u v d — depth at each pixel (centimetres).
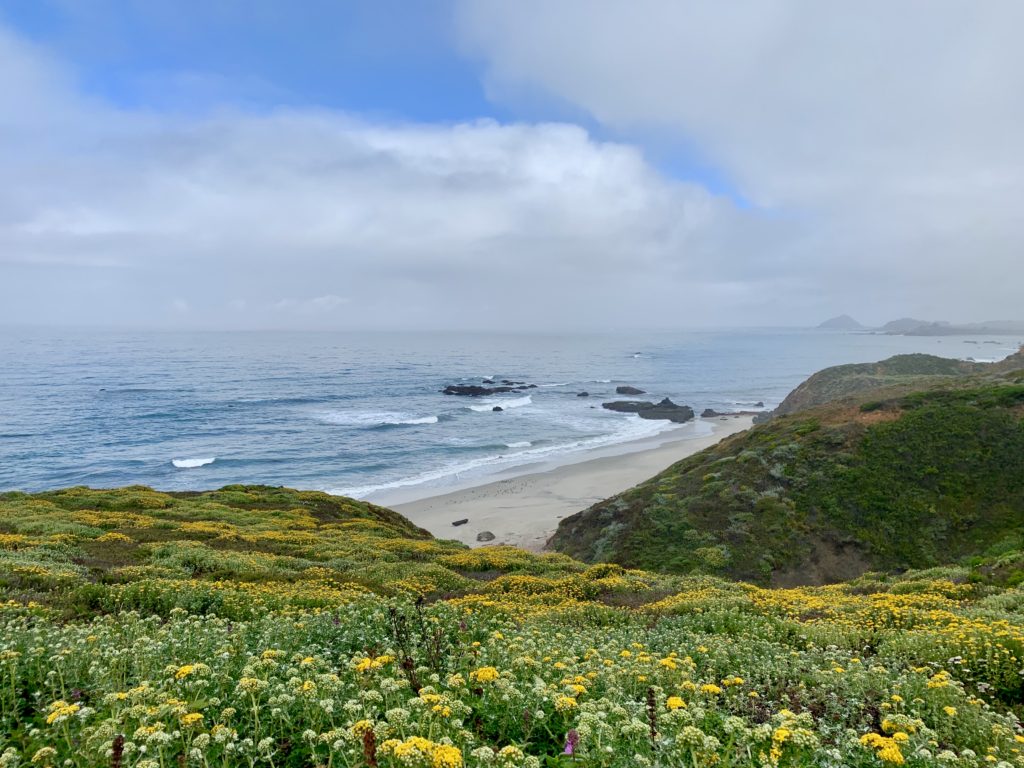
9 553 1802
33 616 1038
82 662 716
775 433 4762
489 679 619
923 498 3600
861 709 729
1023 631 1038
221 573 1845
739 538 3594
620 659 848
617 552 3769
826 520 3609
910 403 4569
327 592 1498
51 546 2048
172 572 1750
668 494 4234
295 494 4281
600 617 1518
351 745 470
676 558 3538
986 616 1308
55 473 6462
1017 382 4644
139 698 566
